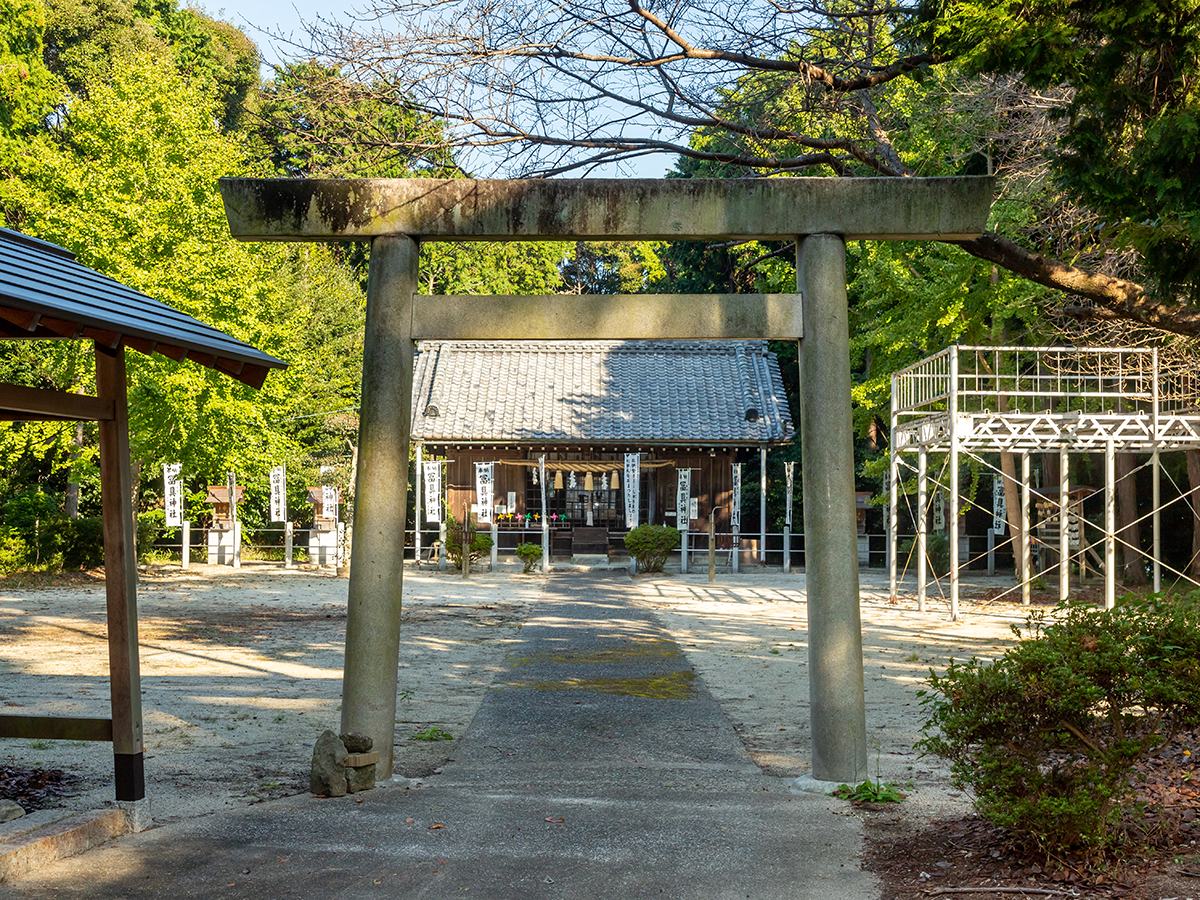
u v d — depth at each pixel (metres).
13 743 6.63
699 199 6.18
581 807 5.31
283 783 5.86
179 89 20.05
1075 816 3.96
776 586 20.80
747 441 25.47
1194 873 3.96
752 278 26.89
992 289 13.44
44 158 19.05
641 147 7.71
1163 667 4.11
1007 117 11.02
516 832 4.82
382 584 6.11
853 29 8.31
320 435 30.30
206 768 6.19
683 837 4.75
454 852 4.52
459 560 23.84
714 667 10.79
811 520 6.09
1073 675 4.03
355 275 32.47
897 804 5.36
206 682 9.37
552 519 26.95
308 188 6.25
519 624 14.55
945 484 24.75
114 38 25.41
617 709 8.51
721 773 6.34
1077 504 20.83
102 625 13.41
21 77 22.08
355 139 7.29
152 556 24.64
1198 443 14.75
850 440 6.15
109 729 4.90
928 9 7.55
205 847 4.57
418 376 28.42
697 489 26.67
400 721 8.00
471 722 7.98
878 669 10.48
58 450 23.53
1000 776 4.14
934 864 4.28
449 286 18.95
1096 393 14.69
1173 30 6.38
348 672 6.09
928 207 6.13
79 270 5.72
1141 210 7.05
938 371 16.70
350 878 4.16
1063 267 7.55
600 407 26.83
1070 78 6.84
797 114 8.38
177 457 21.03
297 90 7.33
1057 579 21.17
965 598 17.97
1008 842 4.41
